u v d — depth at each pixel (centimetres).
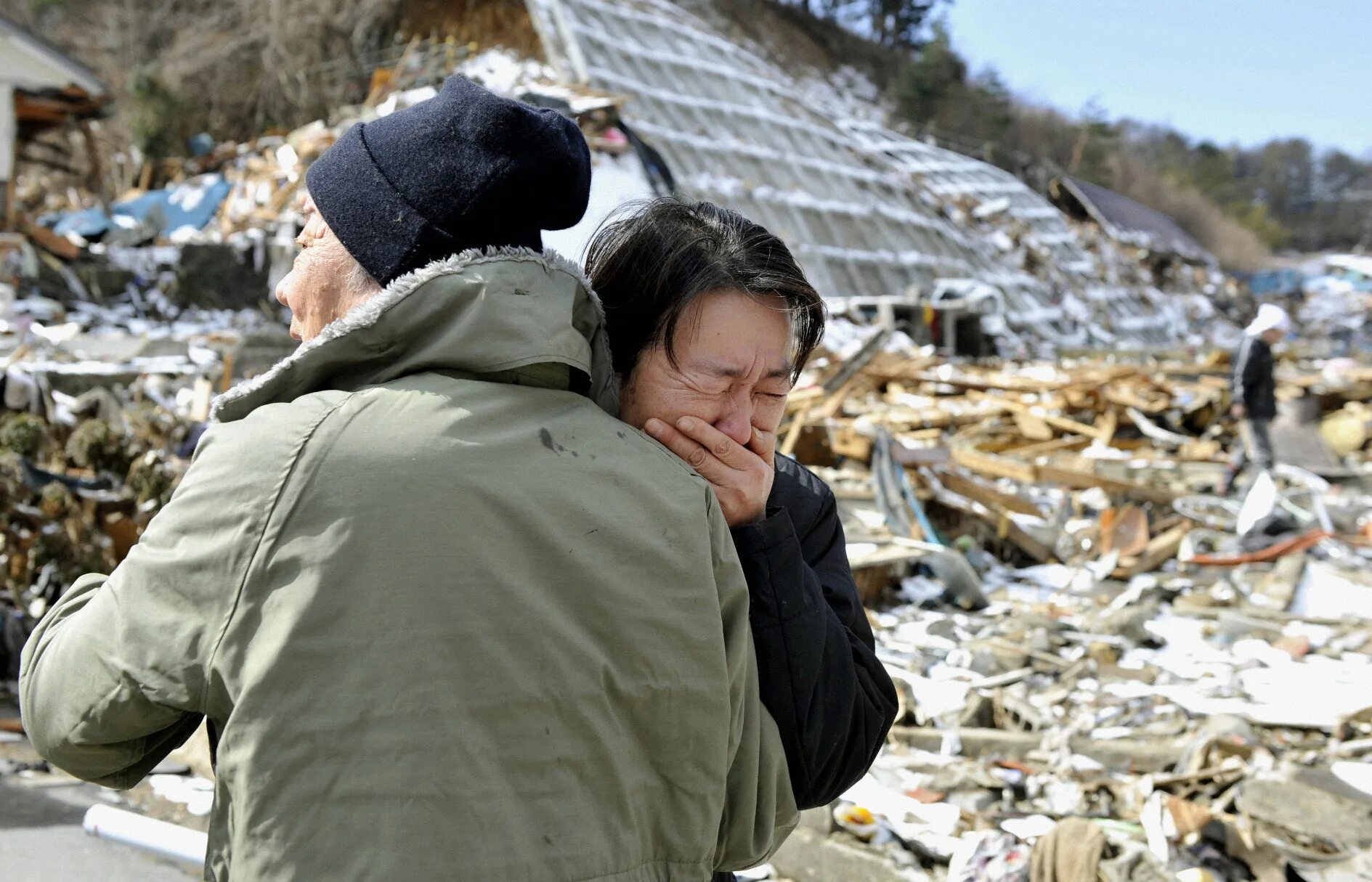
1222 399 1430
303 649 109
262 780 108
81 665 121
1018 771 425
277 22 3356
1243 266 8531
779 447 977
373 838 106
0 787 369
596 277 148
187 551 115
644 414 144
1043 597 721
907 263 3142
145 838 272
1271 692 516
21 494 504
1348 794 384
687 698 122
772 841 142
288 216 2109
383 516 111
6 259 1802
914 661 562
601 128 2075
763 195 2856
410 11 3231
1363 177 11738
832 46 6925
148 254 1994
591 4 3206
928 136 5766
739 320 141
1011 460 1139
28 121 2319
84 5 3906
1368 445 1334
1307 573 748
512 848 109
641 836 121
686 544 125
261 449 115
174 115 3178
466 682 110
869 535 733
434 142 130
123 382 988
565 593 116
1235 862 346
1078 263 4322
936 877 346
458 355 121
